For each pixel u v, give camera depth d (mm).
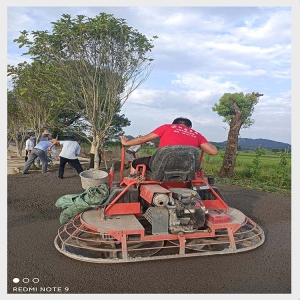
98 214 4895
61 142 10789
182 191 4582
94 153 10680
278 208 7191
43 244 4723
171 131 4633
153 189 4465
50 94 10406
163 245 4824
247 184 10086
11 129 17641
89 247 4250
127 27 9367
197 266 4156
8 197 7324
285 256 4500
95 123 10594
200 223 4496
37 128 13859
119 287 3617
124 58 9812
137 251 4598
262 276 3922
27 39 9055
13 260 4203
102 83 10570
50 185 8734
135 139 4750
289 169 10602
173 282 3740
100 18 9031
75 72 9781
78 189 8312
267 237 5293
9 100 14602
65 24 8773
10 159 15930
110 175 5273
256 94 14938
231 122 11773
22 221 5758
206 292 3555
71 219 5066
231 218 4941
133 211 4789
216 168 13375
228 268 4113
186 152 4363
